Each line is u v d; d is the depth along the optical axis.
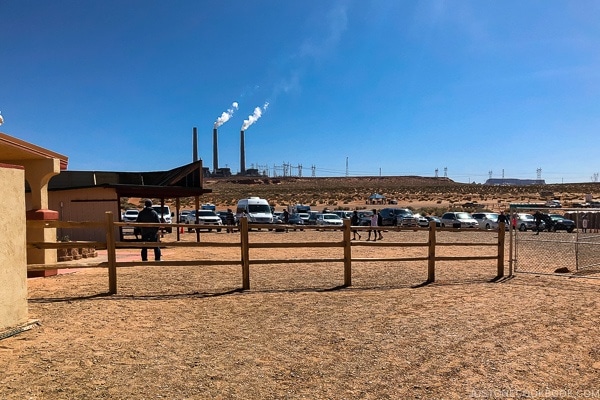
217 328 6.86
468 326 7.09
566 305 8.62
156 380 4.87
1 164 6.22
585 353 5.91
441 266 14.48
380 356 5.73
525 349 6.04
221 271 12.81
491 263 15.49
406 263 15.17
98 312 7.57
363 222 40.59
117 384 4.74
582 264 15.26
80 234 21.66
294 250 19.64
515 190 115.25
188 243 9.34
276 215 47.12
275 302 8.66
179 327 6.88
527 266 14.74
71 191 22.00
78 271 12.34
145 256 13.52
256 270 13.14
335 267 13.94
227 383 4.84
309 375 5.10
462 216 39.16
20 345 5.88
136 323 7.02
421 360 5.61
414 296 9.38
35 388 4.57
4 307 6.24
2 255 6.22
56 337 6.23
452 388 4.80
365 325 7.11
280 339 6.36
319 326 7.03
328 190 118.25
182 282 10.73
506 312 8.02
